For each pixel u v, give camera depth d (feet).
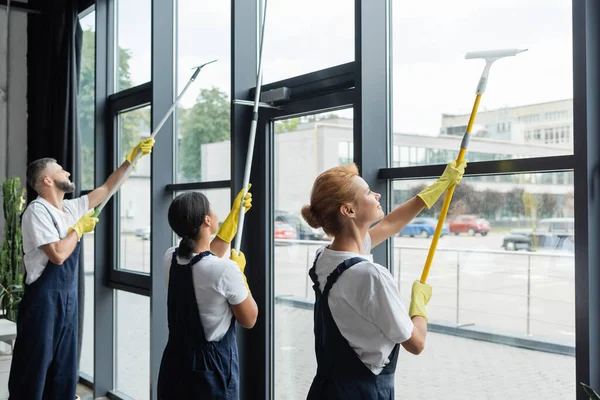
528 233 6.72
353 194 5.65
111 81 15.98
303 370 9.93
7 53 18.75
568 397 6.37
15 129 18.88
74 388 10.92
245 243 10.61
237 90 10.58
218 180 12.06
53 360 10.68
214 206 12.18
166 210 13.37
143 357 14.74
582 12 6.07
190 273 7.43
